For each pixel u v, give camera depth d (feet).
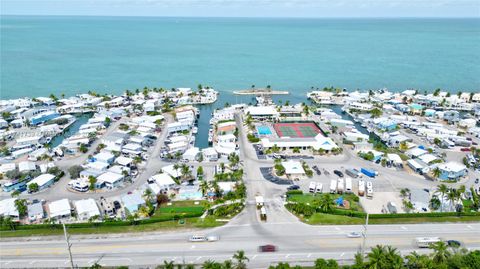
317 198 442.91
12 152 593.83
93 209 407.23
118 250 349.41
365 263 297.33
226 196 441.27
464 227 385.70
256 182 488.44
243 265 308.40
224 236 371.35
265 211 412.16
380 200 444.96
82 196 455.63
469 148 611.06
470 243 357.61
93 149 610.65
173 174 497.46
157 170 528.63
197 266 323.37
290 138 627.46
